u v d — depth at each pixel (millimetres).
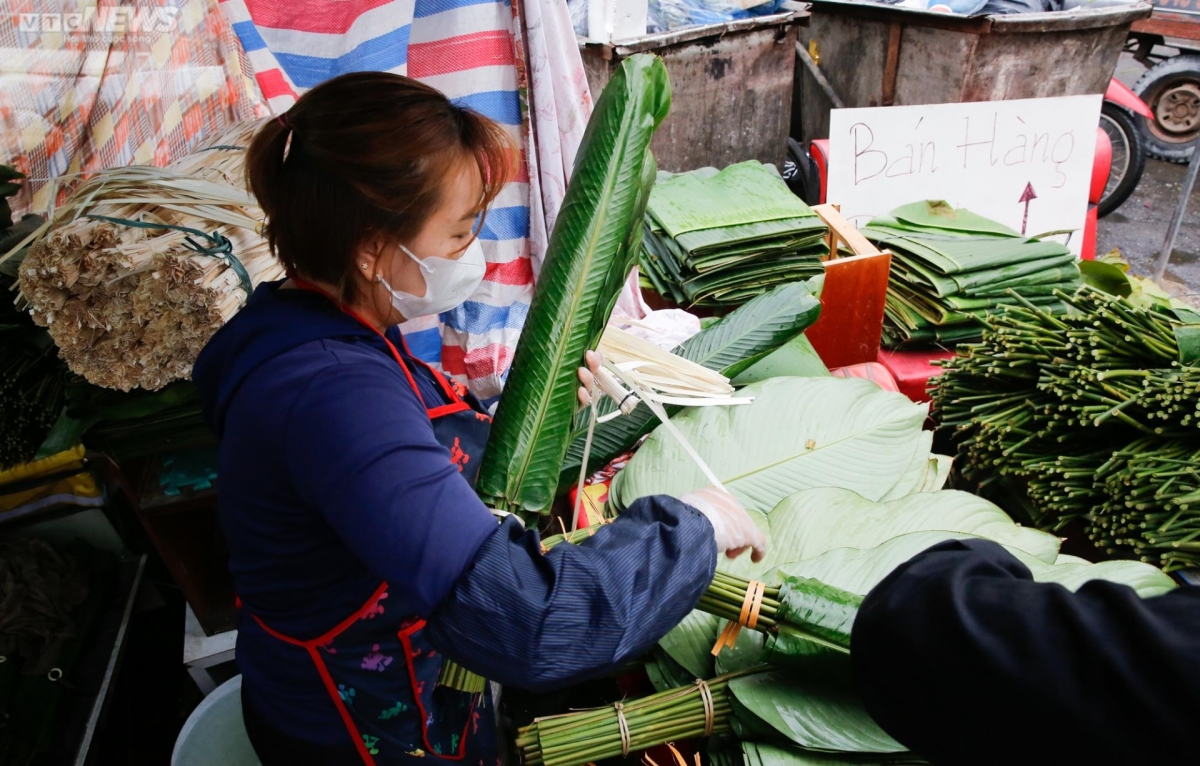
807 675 1144
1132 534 1578
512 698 1598
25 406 1705
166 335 1366
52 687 1768
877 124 2666
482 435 1259
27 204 1926
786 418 1605
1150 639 565
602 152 1257
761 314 1763
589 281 1223
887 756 1081
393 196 793
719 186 2279
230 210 1484
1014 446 1767
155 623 2369
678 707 1168
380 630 1033
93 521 2006
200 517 2078
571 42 1960
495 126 858
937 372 2238
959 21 3148
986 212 2828
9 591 1798
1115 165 4398
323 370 838
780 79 3316
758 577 1316
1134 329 1667
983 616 654
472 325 2055
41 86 1871
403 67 1891
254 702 1148
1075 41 3199
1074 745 591
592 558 835
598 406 1652
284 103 1932
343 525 804
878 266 2037
